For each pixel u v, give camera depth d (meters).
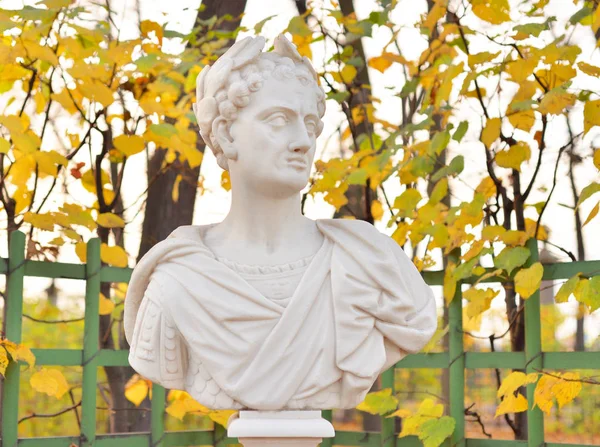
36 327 7.34
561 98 3.95
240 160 3.24
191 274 3.19
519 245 4.09
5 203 4.39
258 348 3.10
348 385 3.11
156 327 3.16
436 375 8.00
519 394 4.11
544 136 4.41
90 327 4.23
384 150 4.69
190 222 5.27
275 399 3.06
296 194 3.36
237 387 3.06
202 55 4.98
